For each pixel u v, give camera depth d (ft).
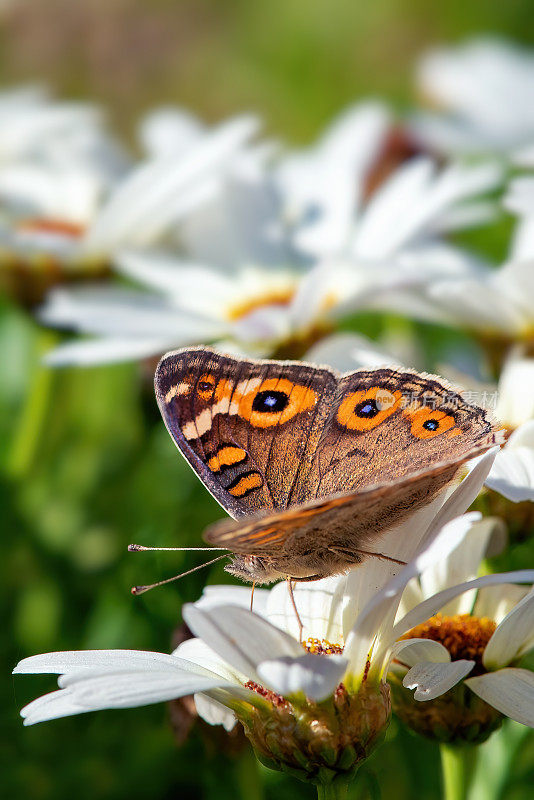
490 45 2.23
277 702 1.35
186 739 1.47
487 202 2.08
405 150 1.96
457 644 1.40
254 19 3.05
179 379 1.41
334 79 2.93
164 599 1.57
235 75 2.87
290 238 1.79
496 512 1.45
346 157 1.94
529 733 1.48
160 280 1.74
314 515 1.35
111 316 1.69
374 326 1.93
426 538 1.35
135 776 1.57
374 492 1.34
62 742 1.58
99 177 1.88
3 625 1.66
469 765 1.40
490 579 1.34
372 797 1.42
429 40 2.96
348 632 1.39
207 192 1.76
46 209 1.86
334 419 1.39
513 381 1.49
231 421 1.40
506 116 2.06
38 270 1.74
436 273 1.66
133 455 1.73
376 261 1.62
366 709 1.35
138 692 1.31
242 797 1.47
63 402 1.75
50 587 1.69
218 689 1.35
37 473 1.74
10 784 1.57
